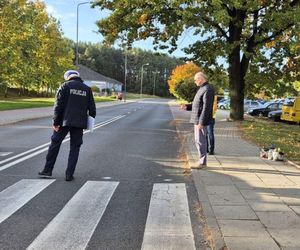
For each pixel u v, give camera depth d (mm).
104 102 65312
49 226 5605
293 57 27156
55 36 64438
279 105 42312
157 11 23547
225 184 8000
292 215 5965
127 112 38625
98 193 7398
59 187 7773
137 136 17312
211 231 5285
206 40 27203
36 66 60531
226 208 6332
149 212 6301
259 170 9422
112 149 13070
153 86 171250
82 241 5086
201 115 9422
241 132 18938
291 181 8281
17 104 38938
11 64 45719
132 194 7383
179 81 77688
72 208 6453
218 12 21359
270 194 7191
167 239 5172
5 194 7195
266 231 5277
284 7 24625
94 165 10125
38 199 6918
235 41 24969
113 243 5043
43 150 12289
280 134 18766
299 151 12680
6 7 44156
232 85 27141
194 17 23172
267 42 26734
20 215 6059
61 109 8352
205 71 28703
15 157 10977
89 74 132500
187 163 10680
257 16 26203
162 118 30969
